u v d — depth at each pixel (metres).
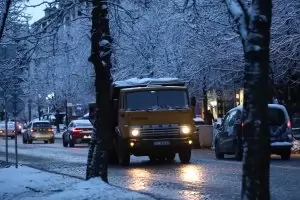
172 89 20.97
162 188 14.02
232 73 32.56
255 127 7.19
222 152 23.73
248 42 7.28
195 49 31.83
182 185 14.59
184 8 14.09
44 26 14.75
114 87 21.78
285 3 26.77
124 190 12.24
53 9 14.22
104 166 13.08
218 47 30.05
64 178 15.79
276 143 21.78
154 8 34.28
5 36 20.25
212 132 32.94
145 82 21.61
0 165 22.06
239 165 20.19
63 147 39.84
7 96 22.14
